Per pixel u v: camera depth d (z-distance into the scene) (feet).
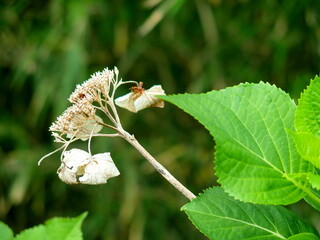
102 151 3.94
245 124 1.29
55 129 1.37
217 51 4.30
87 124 1.37
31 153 4.25
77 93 1.38
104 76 1.38
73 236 1.12
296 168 1.29
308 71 4.38
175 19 4.33
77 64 3.82
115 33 4.26
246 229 1.33
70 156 1.35
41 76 4.05
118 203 4.14
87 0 3.94
